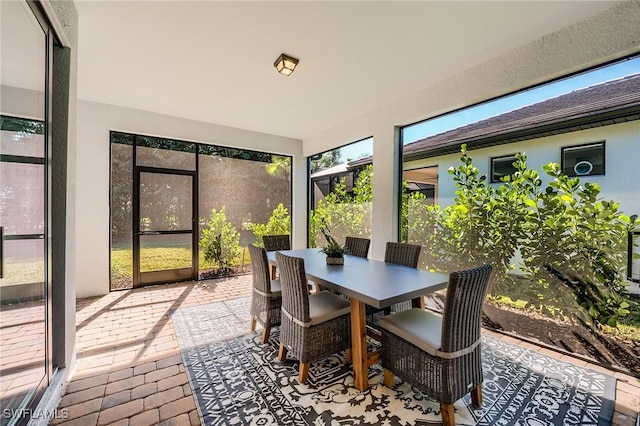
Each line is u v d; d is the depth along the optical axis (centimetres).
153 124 430
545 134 252
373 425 161
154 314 332
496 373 212
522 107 268
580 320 232
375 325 268
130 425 160
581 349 231
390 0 195
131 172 431
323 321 210
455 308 154
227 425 161
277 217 574
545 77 241
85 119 385
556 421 164
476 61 279
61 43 192
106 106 397
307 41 244
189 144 480
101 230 400
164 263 461
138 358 234
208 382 202
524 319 266
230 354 243
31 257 174
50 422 161
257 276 276
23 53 166
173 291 425
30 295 171
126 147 427
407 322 191
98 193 397
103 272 403
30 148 175
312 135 553
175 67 289
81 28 224
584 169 229
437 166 344
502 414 170
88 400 181
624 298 211
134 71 298
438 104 322
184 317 324
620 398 184
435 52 263
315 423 162
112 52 261
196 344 260
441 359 157
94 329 290
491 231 290
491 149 291
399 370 183
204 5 199
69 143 198
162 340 267
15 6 148
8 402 151
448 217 331
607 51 206
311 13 208
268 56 268
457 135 323
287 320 220
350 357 230
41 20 168
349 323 225
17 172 171
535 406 177
